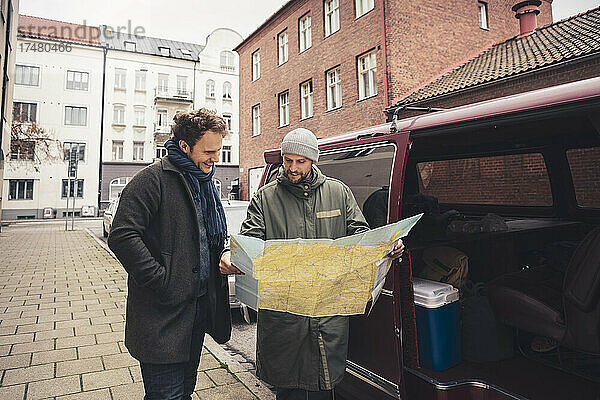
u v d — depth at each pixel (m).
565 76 8.63
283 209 2.18
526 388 2.19
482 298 2.65
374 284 1.83
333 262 1.78
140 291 1.89
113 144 35.94
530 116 1.91
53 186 33.88
